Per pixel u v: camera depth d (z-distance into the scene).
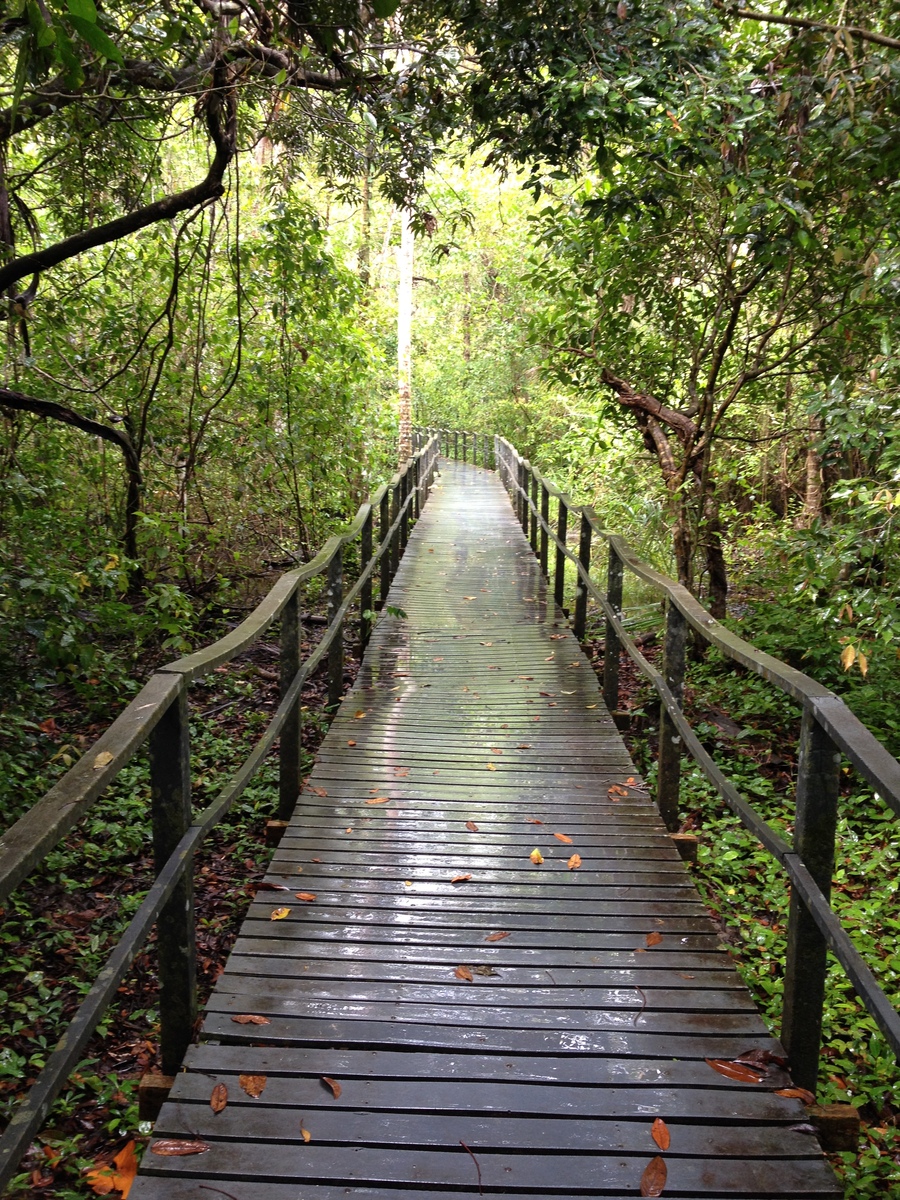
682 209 6.07
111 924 4.02
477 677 6.47
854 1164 2.53
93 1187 2.40
